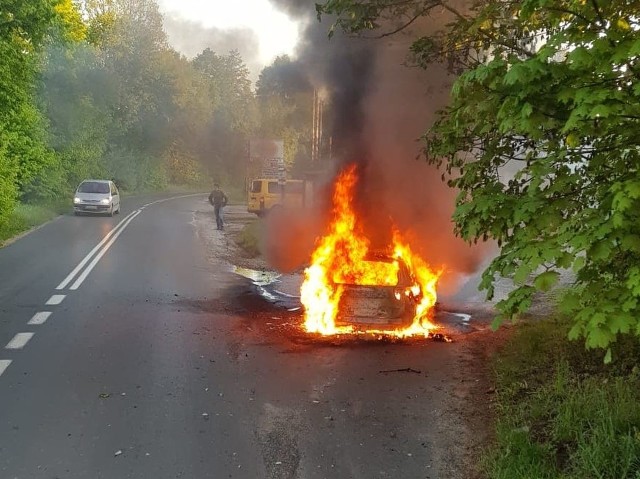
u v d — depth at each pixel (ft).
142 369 19.51
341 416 15.88
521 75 9.58
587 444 12.22
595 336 8.66
